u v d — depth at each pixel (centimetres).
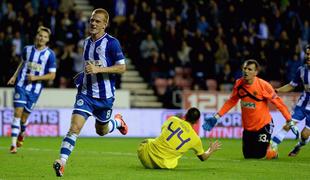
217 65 5484
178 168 2602
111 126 2609
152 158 2534
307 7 5966
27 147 3725
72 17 5594
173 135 2523
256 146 3045
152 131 4969
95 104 2311
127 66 5716
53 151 3419
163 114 4997
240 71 5356
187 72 5466
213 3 5794
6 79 5181
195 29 5688
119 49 2300
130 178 2267
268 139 3044
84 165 2695
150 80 5469
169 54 5541
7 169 2525
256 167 2681
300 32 5812
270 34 5834
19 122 3269
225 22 5731
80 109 2291
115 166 2661
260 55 5500
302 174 2455
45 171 2461
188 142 2523
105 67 2258
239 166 2716
